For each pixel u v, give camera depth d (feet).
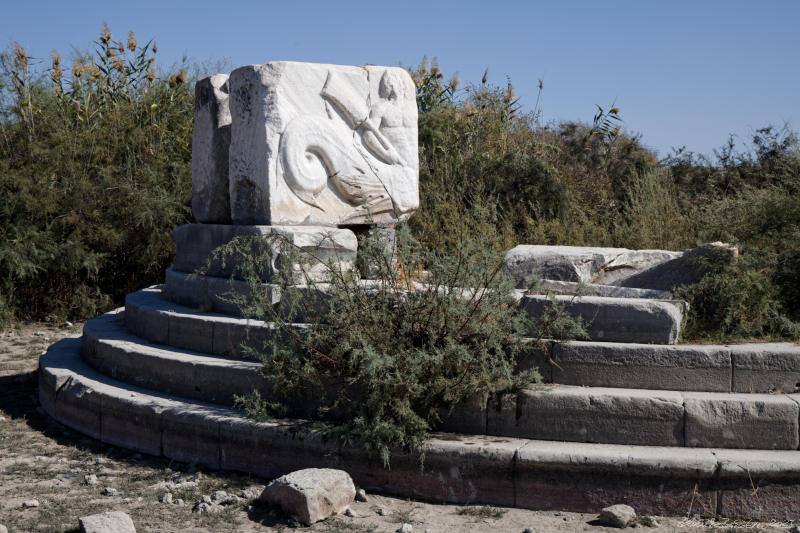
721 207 26.14
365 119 22.77
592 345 15.65
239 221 21.86
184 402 17.57
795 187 23.90
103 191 37.04
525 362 15.99
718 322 17.89
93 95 40.65
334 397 15.92
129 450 17.81
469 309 15.67
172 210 37.65
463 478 14.52
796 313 18.42
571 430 14.93
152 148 39.34
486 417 15.35
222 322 18.66
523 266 21.65
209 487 15.28
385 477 15.01
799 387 15.17
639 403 14.66
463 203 34.35
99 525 12.45
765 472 13.51
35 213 35.65
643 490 13.88
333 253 20.44
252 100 21.20
